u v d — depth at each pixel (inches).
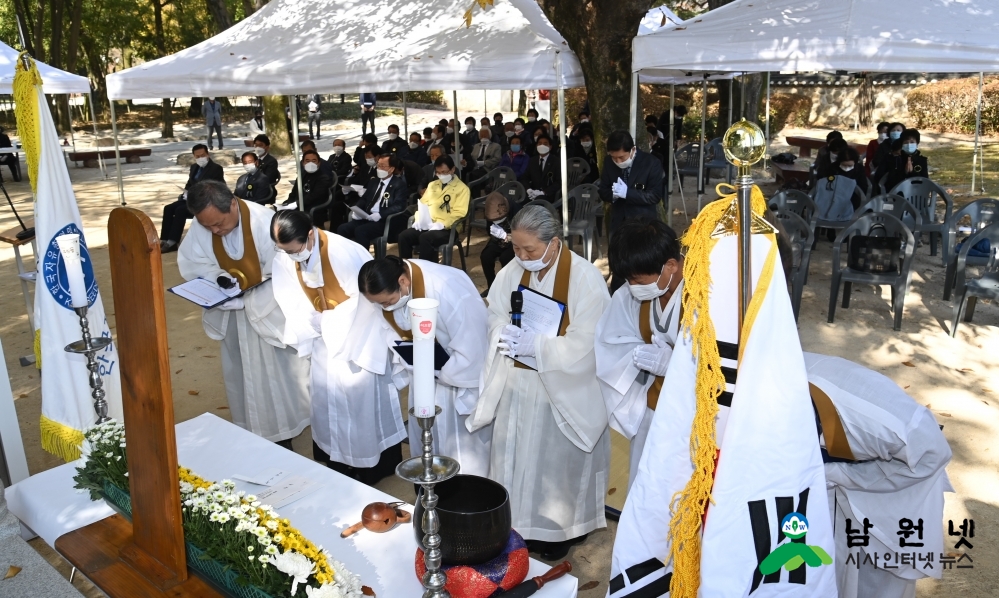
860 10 255.9
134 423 100.3
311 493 123.0
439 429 161.0
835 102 1057.5
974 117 930.1
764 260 79.6
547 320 141.2
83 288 131.5
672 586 86.1
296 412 202.7
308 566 86.7
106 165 831.7
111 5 1285.7
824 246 407.8
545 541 149.7
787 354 79.7
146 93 351.9
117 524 118.0
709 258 82.2
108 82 352.2
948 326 281.4
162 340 93.2
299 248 170.1
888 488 100.3
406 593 97.7
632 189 271.0
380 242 366.6
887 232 282.5
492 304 150.5
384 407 182.9
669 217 456.1
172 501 98.0
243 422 202.7
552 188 439.2
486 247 332.5
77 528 118.6
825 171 444.5
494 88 308.2
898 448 94.9
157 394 94.9
